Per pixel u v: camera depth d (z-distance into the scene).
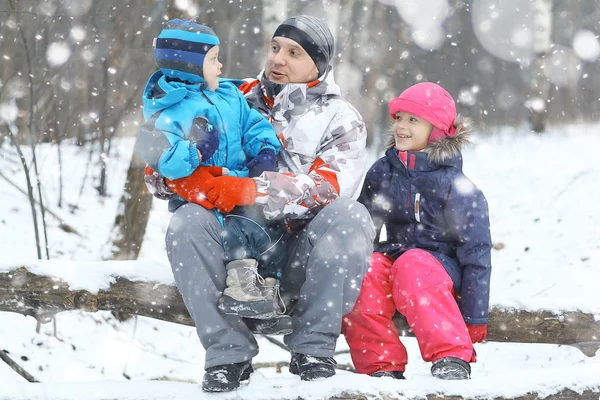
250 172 4.96
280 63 5.40
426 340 4.90
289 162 5.30
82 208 13.59
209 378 4.48
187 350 10.03
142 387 4.63
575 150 23.45
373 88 23.50
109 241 11.65
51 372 8.71
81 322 9.85
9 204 12.90
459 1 27.05
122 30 13.28
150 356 9.61
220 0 15.15
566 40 30.23
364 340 5.11
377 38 23.42
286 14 22.00
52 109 13.74
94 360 9.20
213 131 4.77
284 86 5.48
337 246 4.69
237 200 4.67
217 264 4.64
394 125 5.73
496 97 29.25
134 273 5.57
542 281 13.70
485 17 29.06
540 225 16.36
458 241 5.36
